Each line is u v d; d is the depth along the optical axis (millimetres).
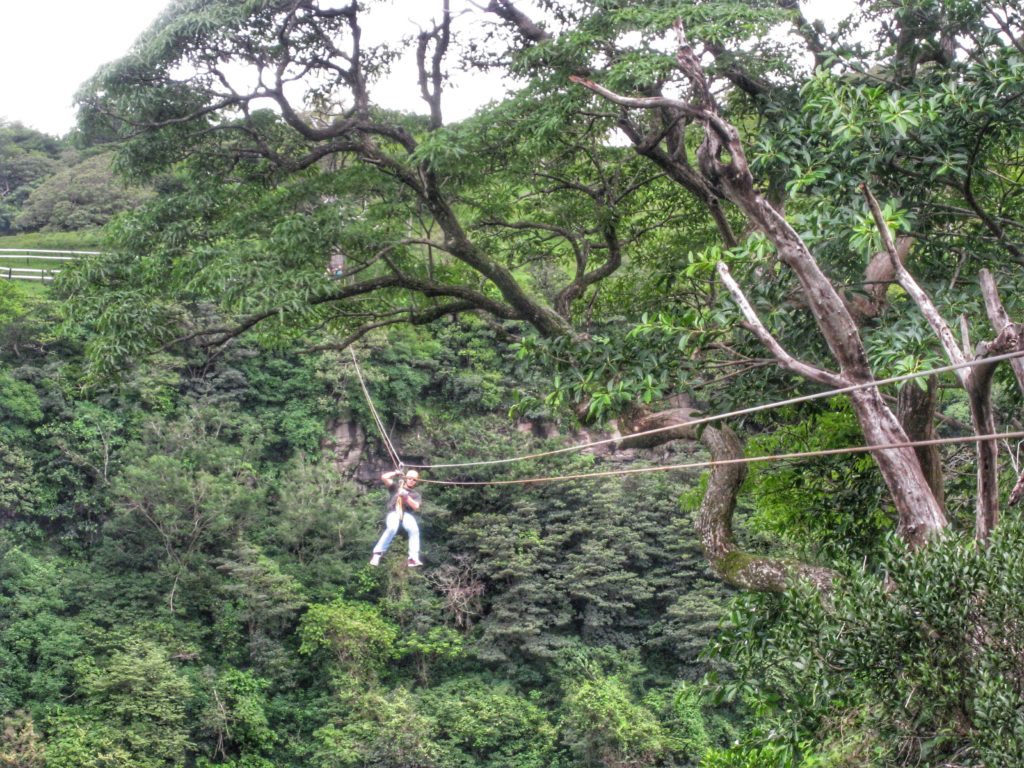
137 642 44844
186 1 16391
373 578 53781
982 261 12719
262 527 55344
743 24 12805
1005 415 14133
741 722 47344
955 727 7789
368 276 18391
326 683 49281
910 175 12289
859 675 7977
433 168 15047
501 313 16219
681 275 15242
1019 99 11680
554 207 18656
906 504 9297
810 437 13922
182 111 17281
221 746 43906
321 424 62406
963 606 7656
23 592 47062
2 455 51875
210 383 60781
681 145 15156
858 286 11562
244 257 15258
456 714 46438
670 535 54562
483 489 58875
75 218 79500
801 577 8812
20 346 57500
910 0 12898
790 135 12500
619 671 49844
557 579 53938
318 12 16391
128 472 50625
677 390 12445
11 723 39531
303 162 17672
